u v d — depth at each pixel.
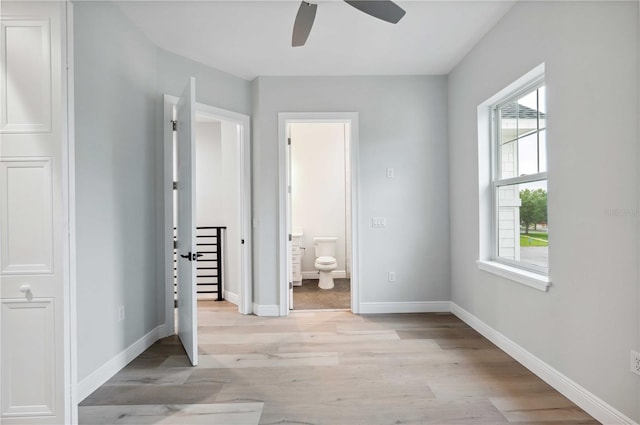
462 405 1.96
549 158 2.16
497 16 2.66
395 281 3.81
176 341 2.99
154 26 2.75
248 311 3.82
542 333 2.25
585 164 1.87
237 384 2.22
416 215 3.80
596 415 1.81
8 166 1.64
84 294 2.15
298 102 3.73
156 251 3.03
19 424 1.63
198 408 1.95
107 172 2.38
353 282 3.81
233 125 4.29
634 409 1.62
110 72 2.42
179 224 3.00
